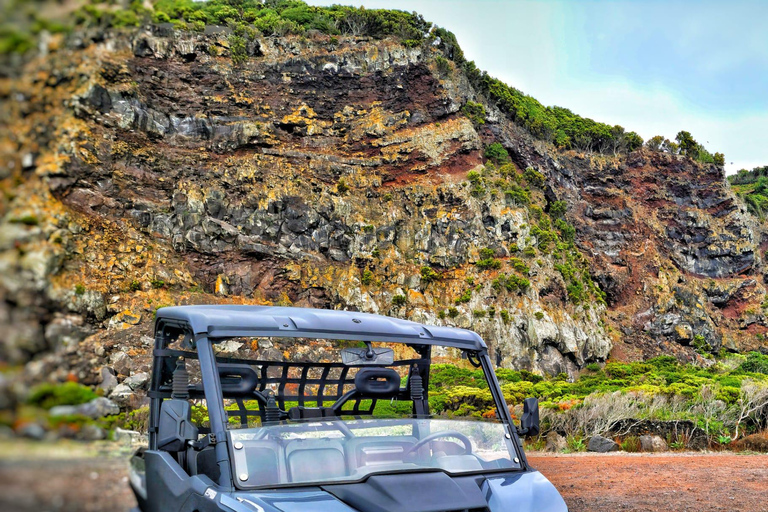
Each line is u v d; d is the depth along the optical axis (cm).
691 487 1288
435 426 460
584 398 2453
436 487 393
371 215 6725
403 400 563
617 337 7744
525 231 6956
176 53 6762
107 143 5788
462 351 534
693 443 2125
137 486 392
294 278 6141
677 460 1784
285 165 6738
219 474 393
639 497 1174
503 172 7462
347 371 609
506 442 477
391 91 7519
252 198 6350
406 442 443
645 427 2189
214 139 6588
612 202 8850
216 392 411
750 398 2348
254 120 6894
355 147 7206
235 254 6066
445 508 377
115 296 5103
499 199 7069
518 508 402
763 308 8625
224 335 430
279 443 407
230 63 7069
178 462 464
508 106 8538
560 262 7262
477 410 508
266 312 477
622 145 9438
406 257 6644
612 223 8719
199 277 5859
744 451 2039
